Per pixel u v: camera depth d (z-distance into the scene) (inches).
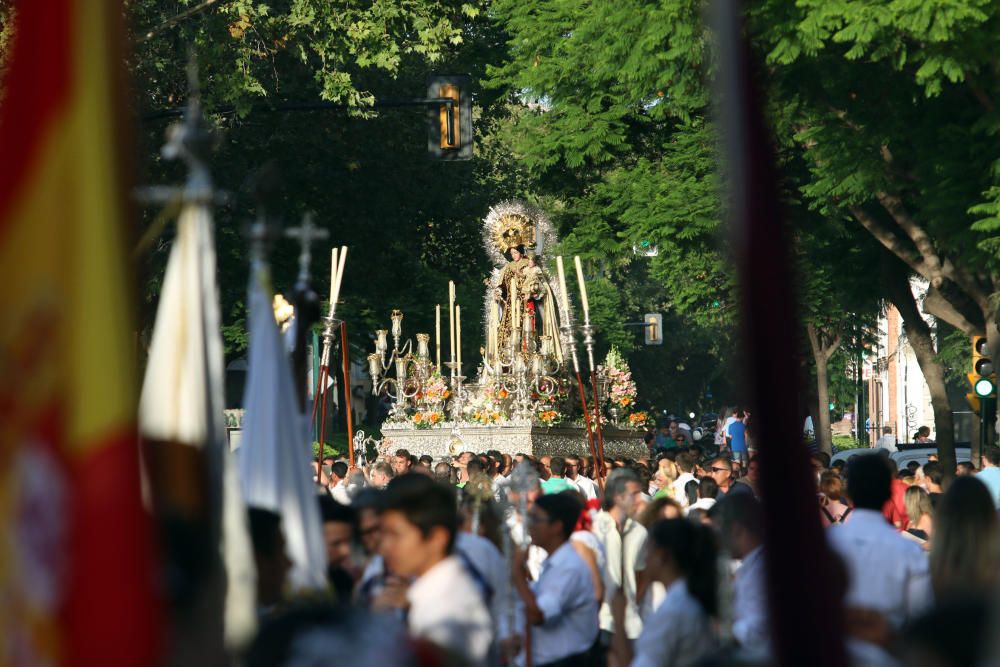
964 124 1571.1
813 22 1352.1
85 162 173.9
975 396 1863.9
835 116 1643.7
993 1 1320.1
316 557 433.7
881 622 275.4
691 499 1144.2
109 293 174.6
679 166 2333.9
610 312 5826.8
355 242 3265.3
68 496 174.2
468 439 2279.8
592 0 1889.8
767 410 157.0
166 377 336.5
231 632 322.0
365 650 212.8
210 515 301.9
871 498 584.7
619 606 692.7
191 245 341.4
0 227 178.1
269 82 2770.7
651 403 6579.7
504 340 2363.4
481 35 2847.0
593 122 2274.9
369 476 1478.8
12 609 177.6
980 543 469.7
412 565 413.7
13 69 177.3
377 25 2292.1
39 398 176.7
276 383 438.0
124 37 178.1
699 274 2738.7
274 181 451.8
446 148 1662.2
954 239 1581.0
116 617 173.8
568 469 1576.0
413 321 4352.9
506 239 2404.0
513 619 577.0
